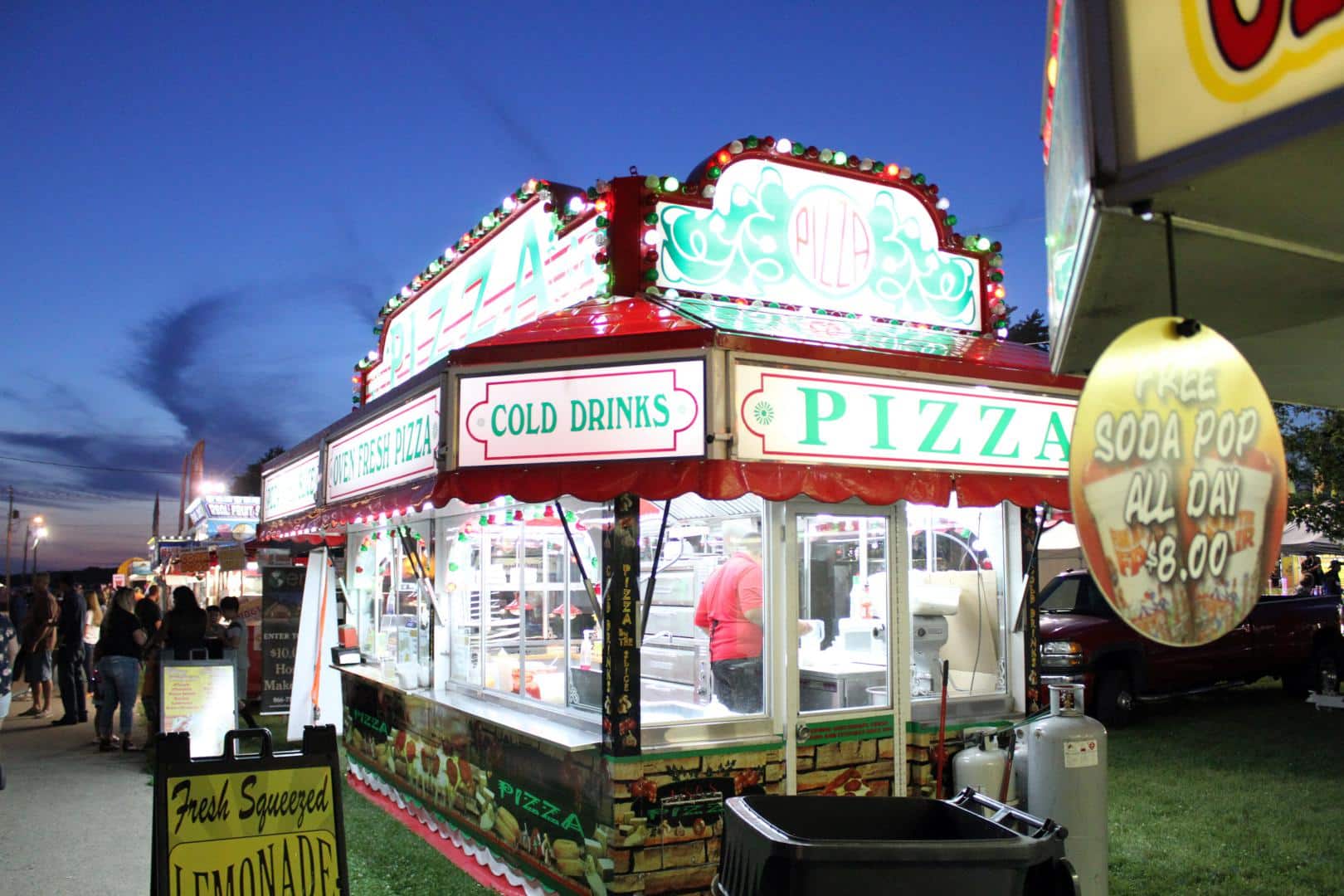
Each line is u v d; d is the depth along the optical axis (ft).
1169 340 7.44
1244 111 5.60
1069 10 7.07
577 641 19.27
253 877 13.57
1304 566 58.65
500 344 17.31
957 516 22.80
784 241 21.27
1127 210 6.37
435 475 17.81
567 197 22.94
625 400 16.51
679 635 19.45
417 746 24.86
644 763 16.83
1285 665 41.88
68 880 20.08
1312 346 11.69
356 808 26.05
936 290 23.29
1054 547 41.78
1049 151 9.52
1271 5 5.46
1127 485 7.22
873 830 11.63
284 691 41.60
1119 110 6.28
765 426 16.63
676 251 20.03
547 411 16.85
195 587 82.99
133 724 41.29
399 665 26.91
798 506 18.84
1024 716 20.92
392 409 21.04
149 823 24.64
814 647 19.24
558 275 22.47
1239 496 7.52
